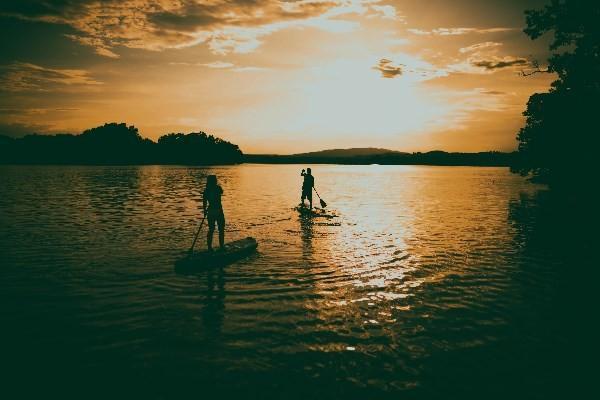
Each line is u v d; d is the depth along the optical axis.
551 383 4.55
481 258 10.47
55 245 11.52
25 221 15.75
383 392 4.34
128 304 6.93
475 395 4.30
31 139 159.50
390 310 6.79
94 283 8.07
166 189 32.16
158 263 9.63
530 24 25.52
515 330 6.01
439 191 34.41
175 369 4.79
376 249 11.42
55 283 8.05
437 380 4.60
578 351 5.34
